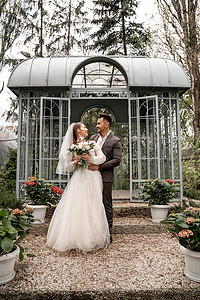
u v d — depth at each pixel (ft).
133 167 21.17
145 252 8.02
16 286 5.38
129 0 33.30
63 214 8.27
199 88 21.83
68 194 8.55
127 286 5.45
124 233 10.62
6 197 12.08
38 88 15.10
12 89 15.24
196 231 5.81
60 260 7.18
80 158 8.52
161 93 15.75
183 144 29.89
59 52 33.83
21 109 15.33
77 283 5.60
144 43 32.86
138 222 11.28
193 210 6.25
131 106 16.26
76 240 7.82
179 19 22.84
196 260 5.75
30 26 29.58
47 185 11.57
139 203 13.91
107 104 22.90
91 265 6.80
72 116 24.06
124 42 33.88
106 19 33.60
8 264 5.59
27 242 9.14
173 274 6.16
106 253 7.89
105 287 5.39
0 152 36.35
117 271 6.36
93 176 8.71
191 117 27.68
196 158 20.38
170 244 8.98
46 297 5.12
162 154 16.61
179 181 14.78
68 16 34.65
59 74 14.84
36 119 15.93
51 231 8.66
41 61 15.61
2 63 22.31
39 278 5.85
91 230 8.14
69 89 15.37
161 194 11.64
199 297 5.18
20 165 14.82
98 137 9.99
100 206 8.43
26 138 14.94
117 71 18.97
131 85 14.65
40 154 14.14
